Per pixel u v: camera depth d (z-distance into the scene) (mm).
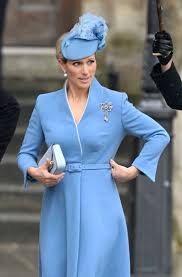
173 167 25922
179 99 14094
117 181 14352
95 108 14141
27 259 24781
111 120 14180
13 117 14156
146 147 14242
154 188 22359
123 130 14352
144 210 22375
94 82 14305
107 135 14141
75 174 14117
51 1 36125
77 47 13844
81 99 14242
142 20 32438
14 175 27547
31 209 26734
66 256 14195
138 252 22391
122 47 32125
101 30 13945
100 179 14195
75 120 14133
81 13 33125
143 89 21891
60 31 35938
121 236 14328
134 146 21984
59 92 14352
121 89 31703
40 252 14477
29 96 31062
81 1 33188
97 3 32812
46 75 33500
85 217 14031
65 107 14203
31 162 14391
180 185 25969
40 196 26984
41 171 13922
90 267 13898
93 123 14109
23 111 29516
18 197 26984
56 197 14266
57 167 13602
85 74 13945
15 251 25484
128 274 14391
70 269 13969
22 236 26188
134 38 32281
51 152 13773
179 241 25828
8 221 26312
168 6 26000
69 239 14055
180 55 26125
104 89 14305
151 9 21484
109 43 32062
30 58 33562
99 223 14070
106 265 14250
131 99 31391
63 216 14250
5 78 33156
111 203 14227
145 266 22469
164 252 22484
